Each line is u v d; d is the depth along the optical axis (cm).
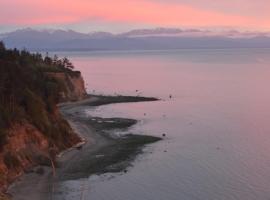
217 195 6134
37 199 5972
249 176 6881
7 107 7656
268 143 8994
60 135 8506
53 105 9138
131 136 9669
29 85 9212
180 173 7075
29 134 7600
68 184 6562
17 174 6775
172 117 12212
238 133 9994
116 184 6588
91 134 9762
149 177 6900
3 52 11231
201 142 9156
